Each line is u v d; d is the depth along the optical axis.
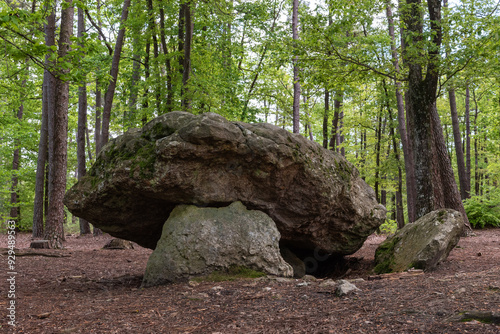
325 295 4.27
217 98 13.18
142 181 5.45
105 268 8.04
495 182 27.03
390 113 18.38
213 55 14.73
